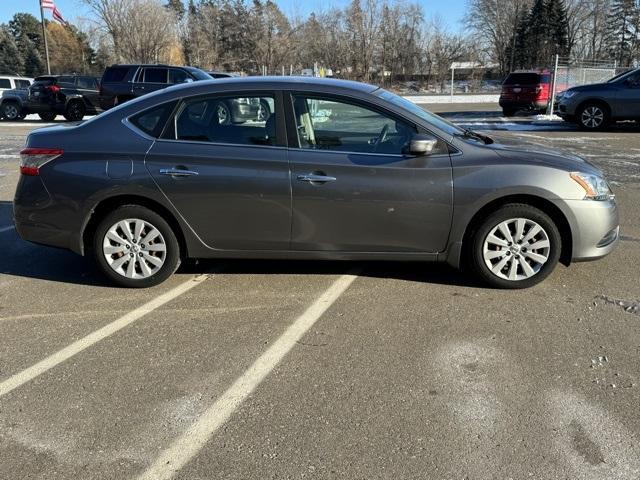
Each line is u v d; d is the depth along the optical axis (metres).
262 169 4.32
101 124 4.57
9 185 9.00
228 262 5.29
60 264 5.37
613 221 4.45
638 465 2.54
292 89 4.40
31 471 2.56
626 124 17.22
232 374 3.36
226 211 4.41
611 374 3.29
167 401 3.09
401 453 2.64
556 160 4.39
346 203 4.31
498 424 2.85
